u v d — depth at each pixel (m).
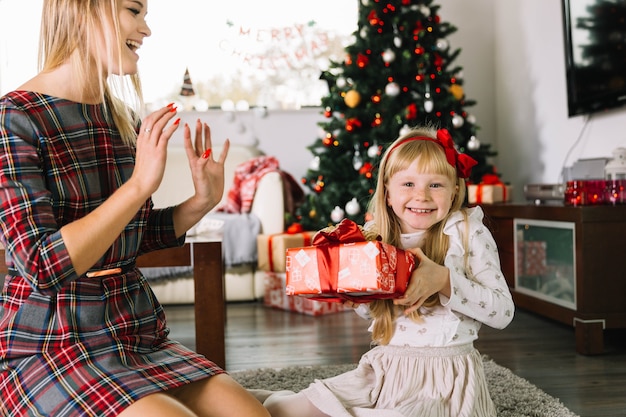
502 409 1.83
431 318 1.38
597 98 3.28
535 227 3.05
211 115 4.90
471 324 1.40
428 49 4.12
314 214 4.19
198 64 4.89
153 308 1.26
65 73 1.18
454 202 1.47
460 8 4.83
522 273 3.26
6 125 1.08
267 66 4.93
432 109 3.97
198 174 1.31
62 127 1.15
